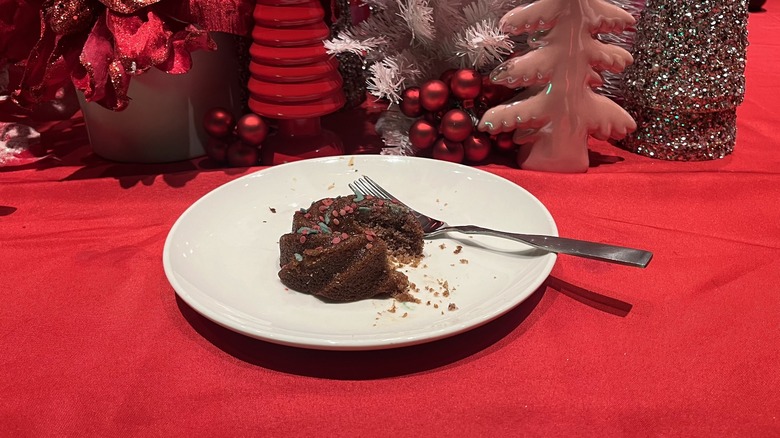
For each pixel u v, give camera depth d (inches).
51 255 15.8
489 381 11.5
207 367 11.9
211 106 21.0
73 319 13.4
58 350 12.5
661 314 13.2
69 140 23.1
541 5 18.0
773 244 15.8
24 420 10.9
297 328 12.2
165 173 20.5
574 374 11.6
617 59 18.9
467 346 12.3
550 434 10.4
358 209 15.1
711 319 13.0
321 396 11.2
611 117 19.3
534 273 13.1
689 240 15.8
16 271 15.2
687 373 11.6
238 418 10.8
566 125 19.1
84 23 18.1
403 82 20.5
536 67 18.6
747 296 13.7
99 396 11.3
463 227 15.3
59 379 11.7
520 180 18.8
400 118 21.6
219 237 15.3
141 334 12.9
